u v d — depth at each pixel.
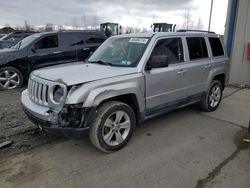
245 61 8.12
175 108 4.51
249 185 2.79
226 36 8.42
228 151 3.60
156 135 4.15
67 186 2.79
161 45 4.08
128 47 4.12
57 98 3.10
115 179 2.92
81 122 3.11
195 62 4.69
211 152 3.56
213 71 5.14
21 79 7.60
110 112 3.33
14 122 4.65
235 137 4.10
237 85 8.40
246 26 7.90
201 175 2.98
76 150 3.62
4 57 7.21
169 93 4.18
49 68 3.93
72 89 3.01
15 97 6.50
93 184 2.83
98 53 4.62
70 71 3.56
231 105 6.03
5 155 3.47
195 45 4.81
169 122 4.77
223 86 5.74
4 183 2.84
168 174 3.01
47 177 2.96
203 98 5.15
